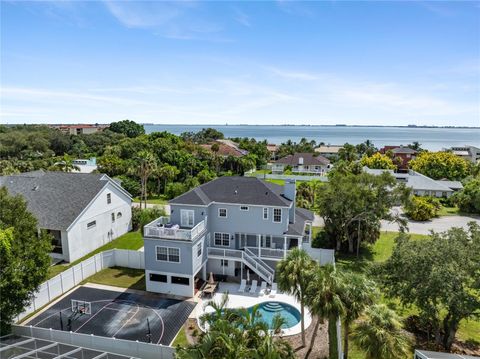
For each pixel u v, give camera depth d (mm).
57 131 127438
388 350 14867
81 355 19078
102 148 118188
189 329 23781
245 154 111062
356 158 104062
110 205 41000
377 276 22703
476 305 18703
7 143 104688
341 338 20953
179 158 79188
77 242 35312
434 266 19172
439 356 16969
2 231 20344
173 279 28812
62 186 39562
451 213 59281
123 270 33188
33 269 21859
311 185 59906
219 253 31484
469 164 86000
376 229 37156
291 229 31656
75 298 27891
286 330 23641
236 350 13078
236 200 31891
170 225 31422
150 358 20125
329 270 18078
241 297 28328
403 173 80062
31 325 24031
